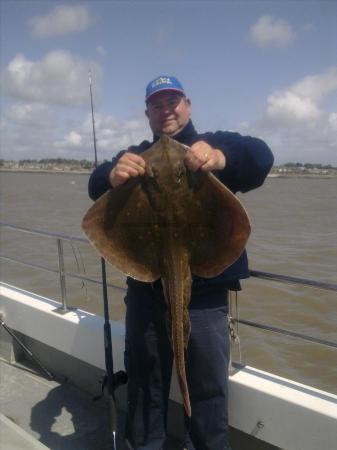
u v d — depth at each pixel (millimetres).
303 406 2859
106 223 2439
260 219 23141
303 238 16406
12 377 4504
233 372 3227
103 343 3889
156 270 2547
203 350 2811
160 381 3053
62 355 4434
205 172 2307
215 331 2820
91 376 4191
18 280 11344
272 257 13195
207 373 2850
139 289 2979
